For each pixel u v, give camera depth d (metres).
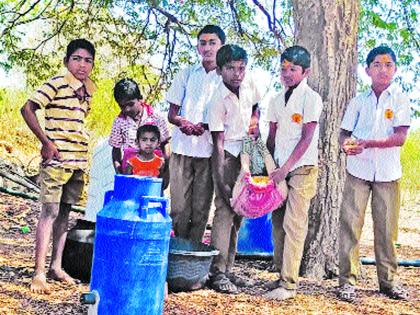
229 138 4.95
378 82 4.88
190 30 9.66
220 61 4.78
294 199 4.75
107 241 3.60
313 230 5.73
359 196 4.94
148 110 5.09
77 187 4.80
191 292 4.77
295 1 5.88
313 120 4.67
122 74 9.97
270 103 4.96
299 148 4.66
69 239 4.96
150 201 3.64
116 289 3.56
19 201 9.05
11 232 7.39
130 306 3.57
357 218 4.95
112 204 3.66
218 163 4.84
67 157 4.60
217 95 4.84
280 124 4.86
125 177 3.64
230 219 4.93
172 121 5.07
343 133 5.08
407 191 14.18
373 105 4.93
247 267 6.12
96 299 3.62
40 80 9.85
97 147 5.83
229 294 4.79
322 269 5.70
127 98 4.88
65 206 4.82
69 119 4.62
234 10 9.38
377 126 4.89
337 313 4.48
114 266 3.57
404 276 6.11
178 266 4.65
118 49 9.86
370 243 8.73
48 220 4.55
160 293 3.71
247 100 4.96
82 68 4.61
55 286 4.65
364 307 4.68
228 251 5.12
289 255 4.77
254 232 6.50
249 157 4.82
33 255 5.89
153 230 3.59
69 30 9.81
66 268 4.99
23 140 13.39
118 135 4.96
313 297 4.89
